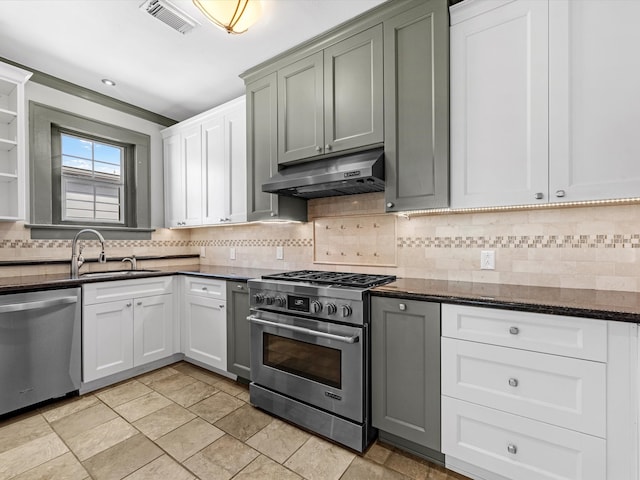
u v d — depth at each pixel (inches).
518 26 60.2
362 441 65.6
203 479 58.7
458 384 57.7
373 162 71.5
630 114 51.6
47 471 60.4
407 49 71.2
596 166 54.0
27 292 78.7
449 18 67.2
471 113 64.8
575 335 48.0
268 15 76.4
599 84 53.6
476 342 55.7
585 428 47.3
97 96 115.1
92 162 118.4
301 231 107.6
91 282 90.7
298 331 73.4
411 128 70.6
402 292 63.4
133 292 100.3
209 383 97.5
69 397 88.1
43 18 76.9
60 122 106.7
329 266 100.7
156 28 81.0
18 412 80.2
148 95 117.5
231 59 95.0
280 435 72.0
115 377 97.3
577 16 55.2
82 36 84.0
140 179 128.3
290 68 90.0
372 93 75.7
